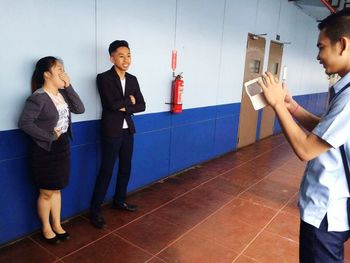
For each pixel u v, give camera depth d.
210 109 4.25
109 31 2.57
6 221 2.14
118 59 2.38
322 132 0.96
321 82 9.34
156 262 2.08
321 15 7.22
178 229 2.54
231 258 2.19
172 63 3.36
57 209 2.24
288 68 6.62
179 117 3.67
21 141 2.12
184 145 3.89
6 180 2.09
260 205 3.10
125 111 2.48
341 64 1.00
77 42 2.34
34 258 2.04
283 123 1.04
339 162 1.03
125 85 2.51
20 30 1.98
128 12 2.71
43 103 1.92
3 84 1.96
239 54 4.63
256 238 2.47
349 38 0.95
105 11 2.50
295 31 6.55
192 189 3.41
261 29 5.11
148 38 2.98
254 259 2.19
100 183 2.51
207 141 4.36
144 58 2.99
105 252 2.16
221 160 4.58
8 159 2.07
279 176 4.02
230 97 4.68
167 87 3.38
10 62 1.97
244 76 4.93
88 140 2.61
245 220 2.77
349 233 1.11
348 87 0.97
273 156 4.98
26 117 1.90
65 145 2.10
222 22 4.07
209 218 2.76
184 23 3.40
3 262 1.99
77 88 2.42
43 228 2.20
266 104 1.12
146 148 3.29
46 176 2.03
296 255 2.26
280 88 1.09
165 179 3.66
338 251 1.12
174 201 3.07
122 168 2.70
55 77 1.99
